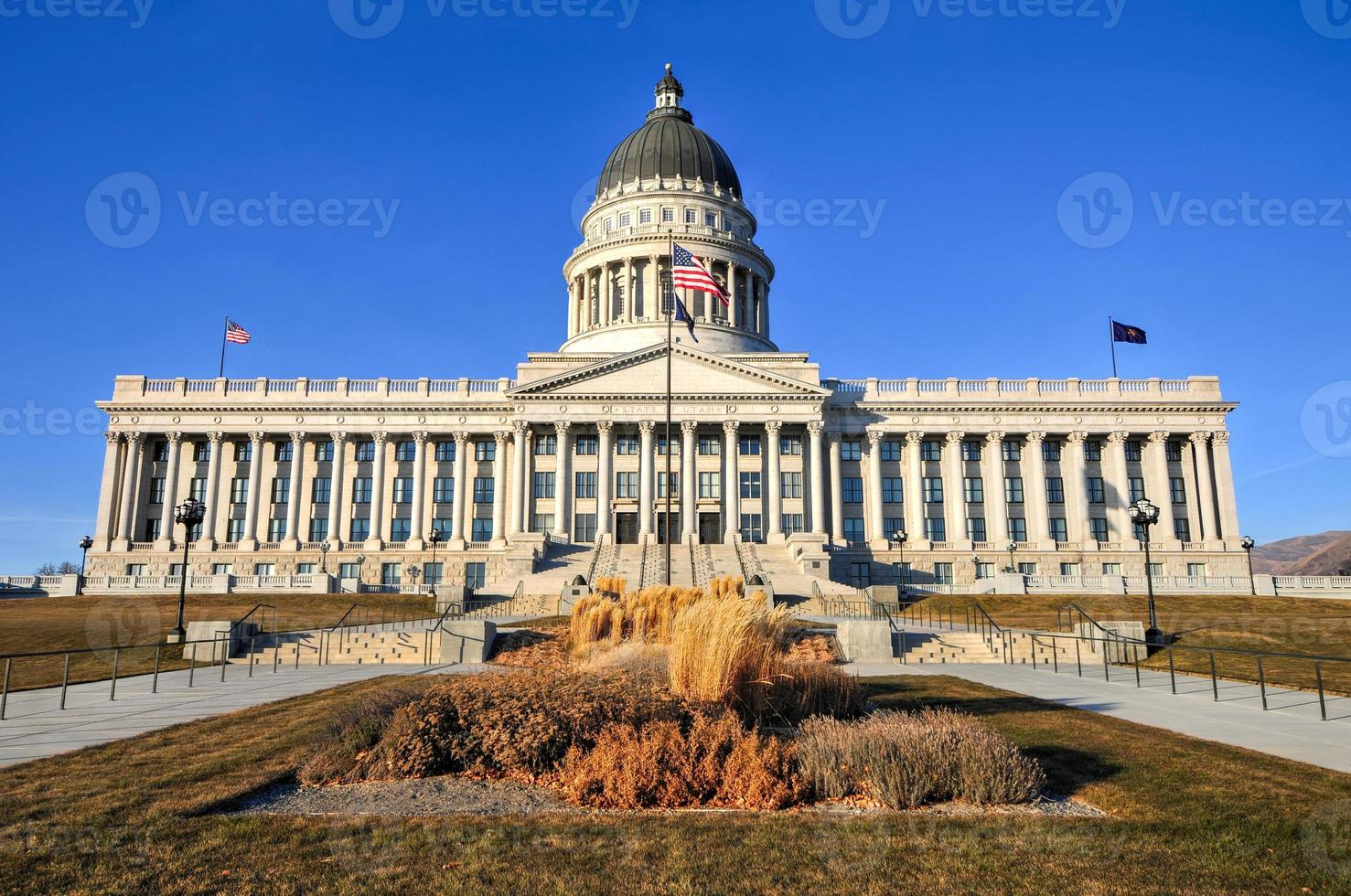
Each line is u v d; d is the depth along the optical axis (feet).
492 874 30.76
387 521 284.41
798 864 31.78
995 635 113.39
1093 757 47.47
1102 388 288.51
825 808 39.63
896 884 29.84
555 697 48.73
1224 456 281.13
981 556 273.75
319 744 47.32
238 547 272.31
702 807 39.75
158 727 57.47
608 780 40.47
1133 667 98.27
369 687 77.41
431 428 282.36
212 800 39.01
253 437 281.13
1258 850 32.78
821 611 177.58
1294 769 44.80
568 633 111.86
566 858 32.45
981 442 288.92
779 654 60.70
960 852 32.99
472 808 39.22
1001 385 289.94
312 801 40.22
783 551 249.55
